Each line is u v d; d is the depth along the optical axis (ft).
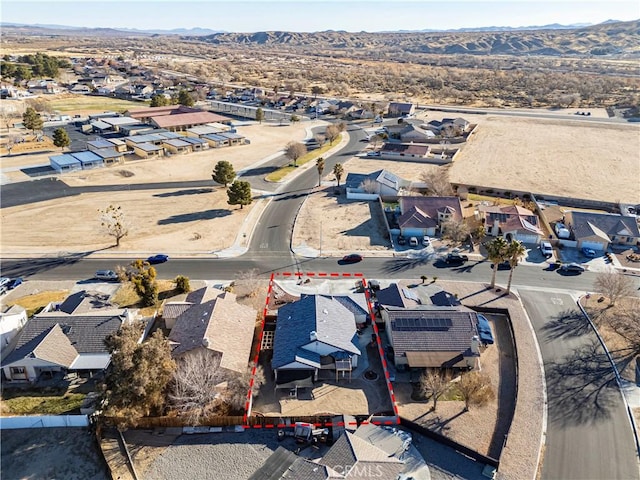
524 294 235.20
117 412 150.10
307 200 354.54
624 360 189.37
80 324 192.44
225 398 164.45
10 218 316.19
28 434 155.74
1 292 229.25
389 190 355.97
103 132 540.93
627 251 280.31
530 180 400.06
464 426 158.61
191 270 254.68
